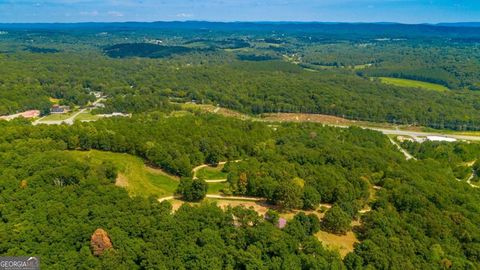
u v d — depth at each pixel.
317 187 144.25
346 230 124.88
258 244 106.81
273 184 139.12
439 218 135.88
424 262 114.50
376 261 109.12
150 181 153.25
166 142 178.62
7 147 152.88
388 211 136.38
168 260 98.94
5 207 111.62
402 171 172.75
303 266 104.56
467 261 118.69
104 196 119.69
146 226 107.19
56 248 99.38
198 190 138.00
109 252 98.25
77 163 138.75
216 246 104.06
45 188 121.56
